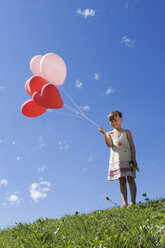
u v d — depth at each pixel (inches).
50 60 155.9
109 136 180.5
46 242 107.8
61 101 158.4
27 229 138.0
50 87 153.5
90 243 85.8
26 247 106.1
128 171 166.1
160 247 73.3
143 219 109.9
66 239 103.8
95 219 126.9
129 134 175.2
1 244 120.2
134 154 173.0
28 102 168.4
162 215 109.0
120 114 179.2
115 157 173.3
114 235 83.4
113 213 138.7
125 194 168.2
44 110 172.6
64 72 161.2
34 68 167.8
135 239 79.3
